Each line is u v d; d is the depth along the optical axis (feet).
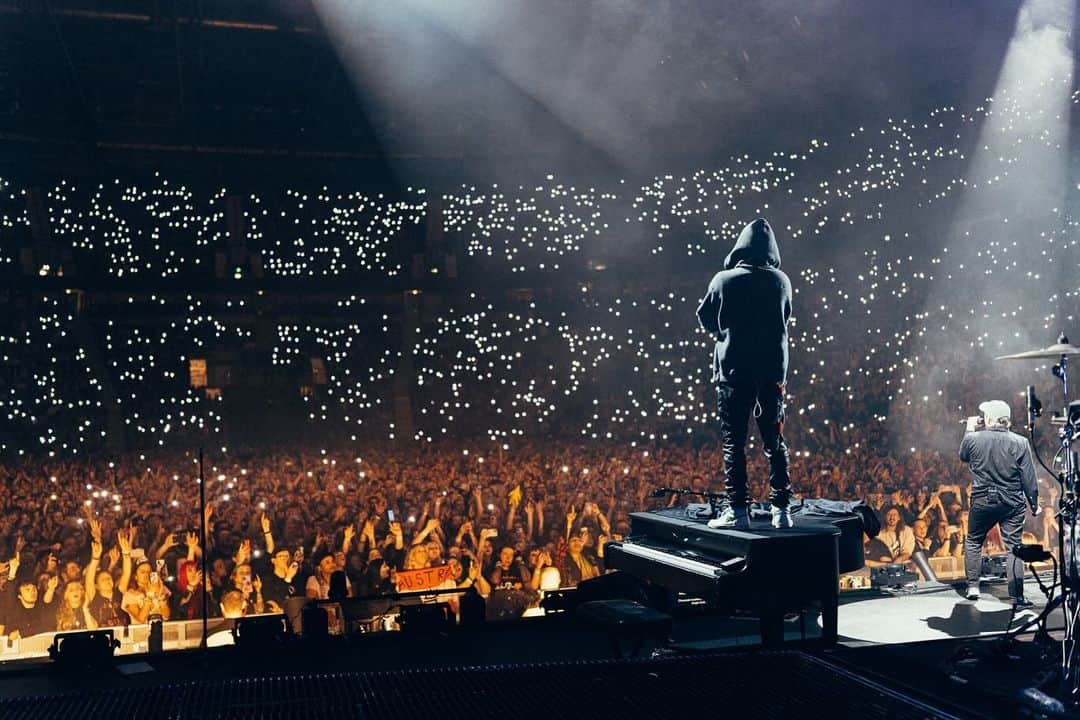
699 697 15.96
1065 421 18.65
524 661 23.16
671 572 21.80
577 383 92.17
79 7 73.92
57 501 57.16
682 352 88.12
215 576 45.14
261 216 97.55
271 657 24.79
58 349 87.15
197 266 94.94
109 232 92.43
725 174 82.69
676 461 62.69
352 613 29.40
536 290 98.12
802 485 54.85
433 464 67.21
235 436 90.89
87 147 90.17
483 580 46.93
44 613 44.83
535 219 96.53
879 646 20.61
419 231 99.66
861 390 72.23
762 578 19.63
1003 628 22.79
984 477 26.20
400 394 95.20
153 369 91.09
